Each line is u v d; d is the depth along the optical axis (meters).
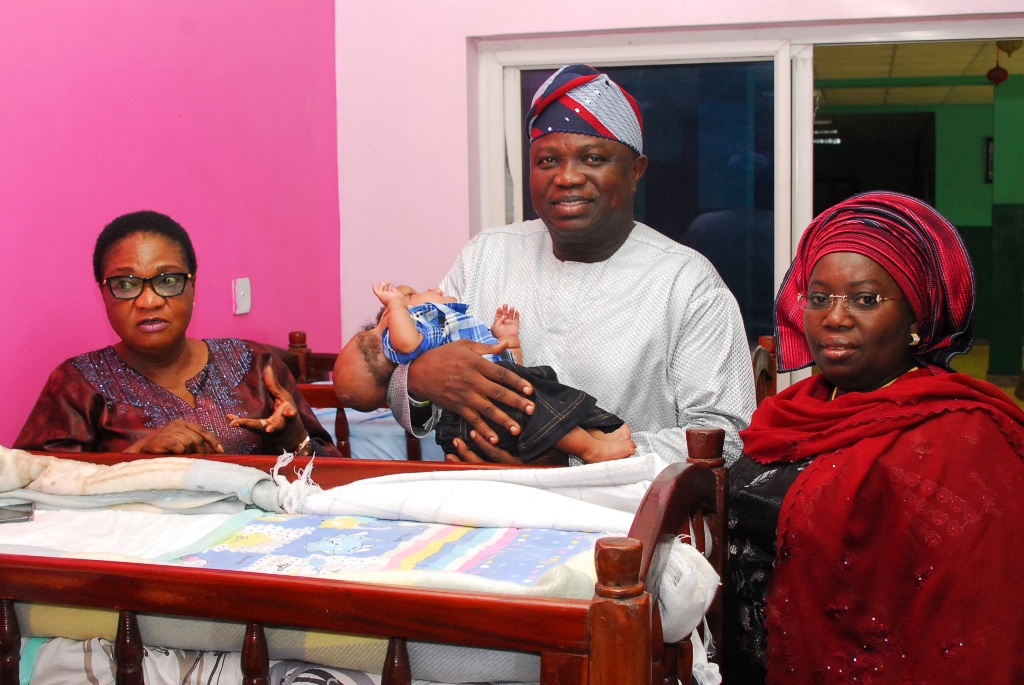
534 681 0.95
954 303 1.34
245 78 2.78
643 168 1.80
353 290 3.47
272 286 2.96
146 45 2.31
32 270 1.96
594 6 3.16
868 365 1.38
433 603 0.88
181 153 2.47
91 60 2.12
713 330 1.71
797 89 3.27
